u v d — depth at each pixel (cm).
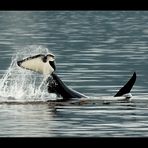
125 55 12625
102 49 13725
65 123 6756
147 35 17175
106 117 7025
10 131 6406
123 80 9544
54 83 7856
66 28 19525
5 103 7638
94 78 9706
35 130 6456
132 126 6619
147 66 11025
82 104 7656
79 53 12950
